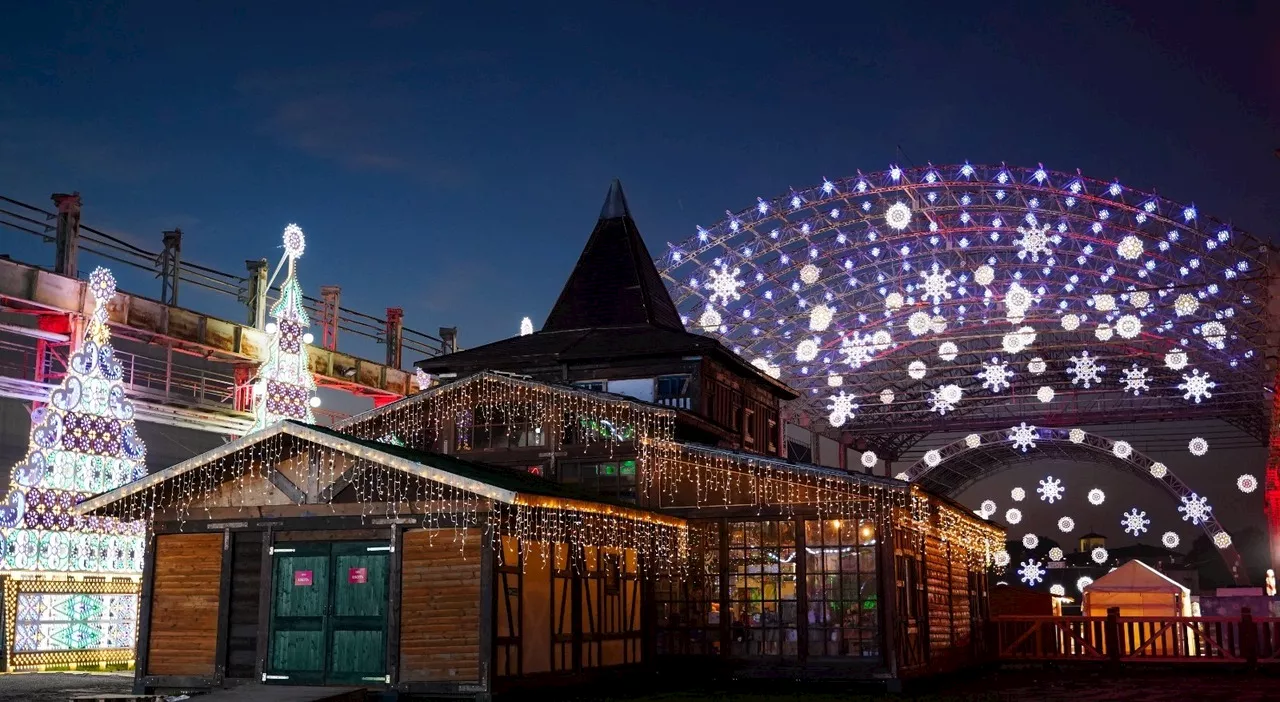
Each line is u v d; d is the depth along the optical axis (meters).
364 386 48.03
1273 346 62.81
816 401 80.06
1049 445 96.81
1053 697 21.41
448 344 55.91
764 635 23.42
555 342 30.41
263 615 19.41
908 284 71.19
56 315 32.50
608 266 33.53
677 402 28.09
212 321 38.50
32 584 25.23
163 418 37.31
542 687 19.56
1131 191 60.84
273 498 19.75
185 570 20.25
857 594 22.89
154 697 18.55
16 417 43.53
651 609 23.88
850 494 23.14
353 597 19.03
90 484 26.50
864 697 21.00
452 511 18.64
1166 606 41.12
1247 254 58.75
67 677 23.62
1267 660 28.05
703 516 24.12
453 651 18.28
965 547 29.89
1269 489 81.19
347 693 17.50
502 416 25.72
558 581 20.55
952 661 26.81
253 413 39.94
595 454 24.94
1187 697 21.52
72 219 32.31
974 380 83.38
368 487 19.17
